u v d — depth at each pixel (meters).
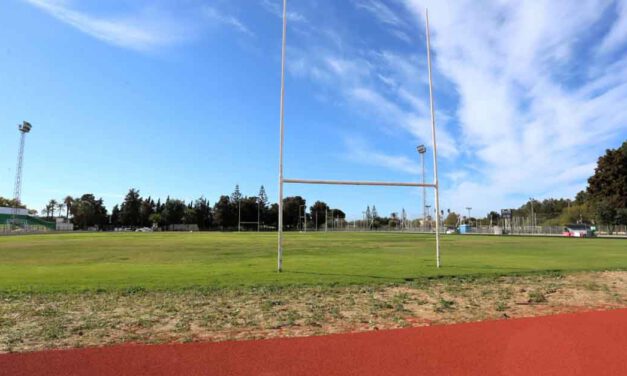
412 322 7.51
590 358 5.46
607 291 10.74
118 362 5.29
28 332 6.63
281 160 15.16
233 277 12.21
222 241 37.78
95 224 127.25
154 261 17.61
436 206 15.91
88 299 9.13
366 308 8.58
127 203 130.25
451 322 7.54
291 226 136.62
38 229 93.19
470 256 20.25
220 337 6.48
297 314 7.99
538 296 9.92
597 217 67.00
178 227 127.75
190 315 7.84
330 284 11.23
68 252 23.09
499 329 6.96
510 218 85.19
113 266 15.26
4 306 8.41
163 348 5.87
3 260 18.16
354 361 5.34
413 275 12.84
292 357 5.50
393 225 120.12
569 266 15.41
